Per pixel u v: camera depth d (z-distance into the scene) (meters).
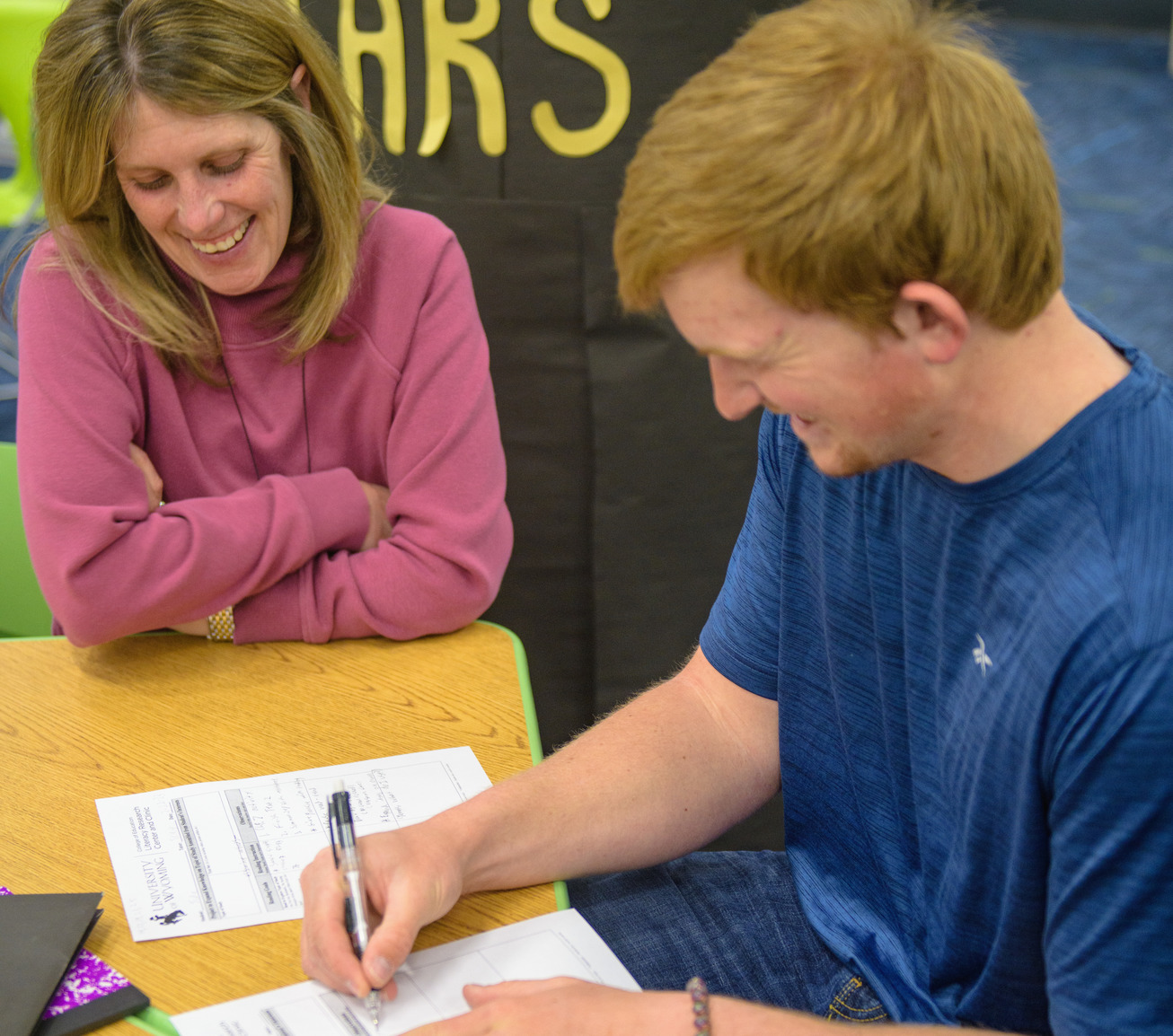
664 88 1.92
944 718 0.95
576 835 1.06
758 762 1.21
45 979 0.84
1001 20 7.11
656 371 2.05
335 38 1.89
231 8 1.23
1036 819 0.85
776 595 1.17
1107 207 5.14
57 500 1.30
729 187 0.75
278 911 0.95
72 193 1.28
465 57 1.89
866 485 1.01
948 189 0.74
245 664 1.31
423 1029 0.83
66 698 1.23
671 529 2.13
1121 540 0.80
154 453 1.46
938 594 0.95
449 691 1.26
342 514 1.41
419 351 1.46
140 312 1.36
